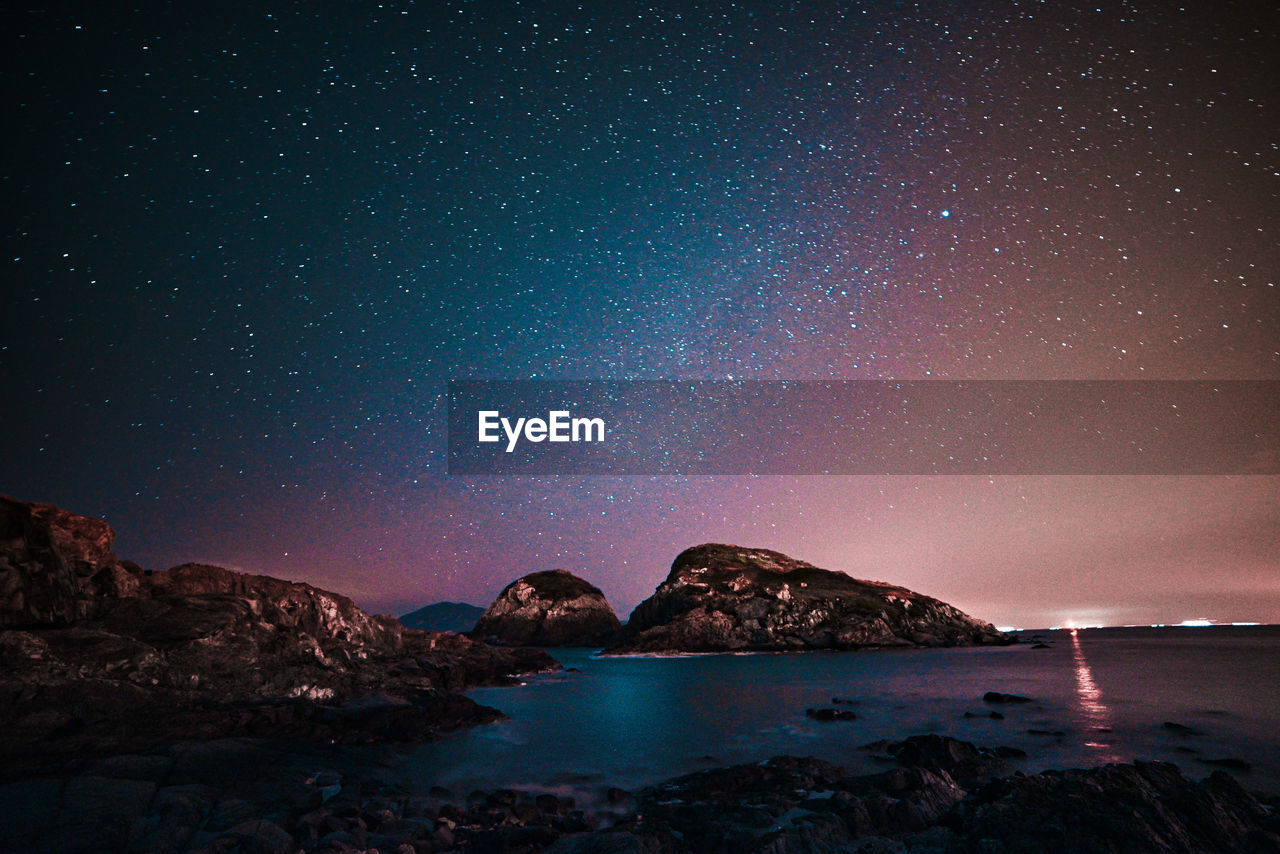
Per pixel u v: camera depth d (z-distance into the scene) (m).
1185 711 22.28
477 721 21.44
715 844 9.35
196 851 9.20
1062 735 18.41
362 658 28.62
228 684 19.34
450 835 10.26
